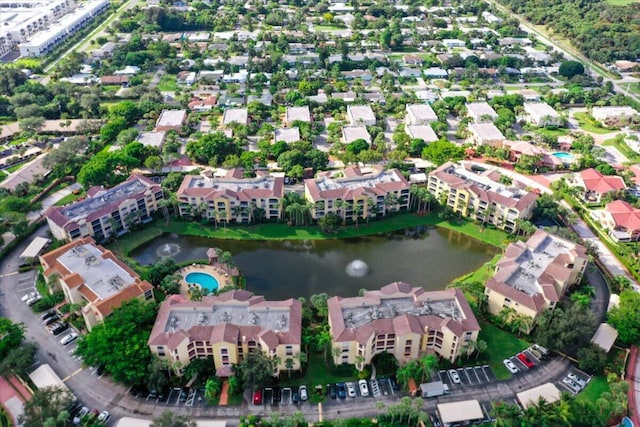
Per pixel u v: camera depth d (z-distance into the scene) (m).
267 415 172.50
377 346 188.88
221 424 166.12
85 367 188.88
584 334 190.00
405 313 193.88
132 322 188.75
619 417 169.25
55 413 163.12
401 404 165.62
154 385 176.38
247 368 175.50
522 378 186.12
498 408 165.62
